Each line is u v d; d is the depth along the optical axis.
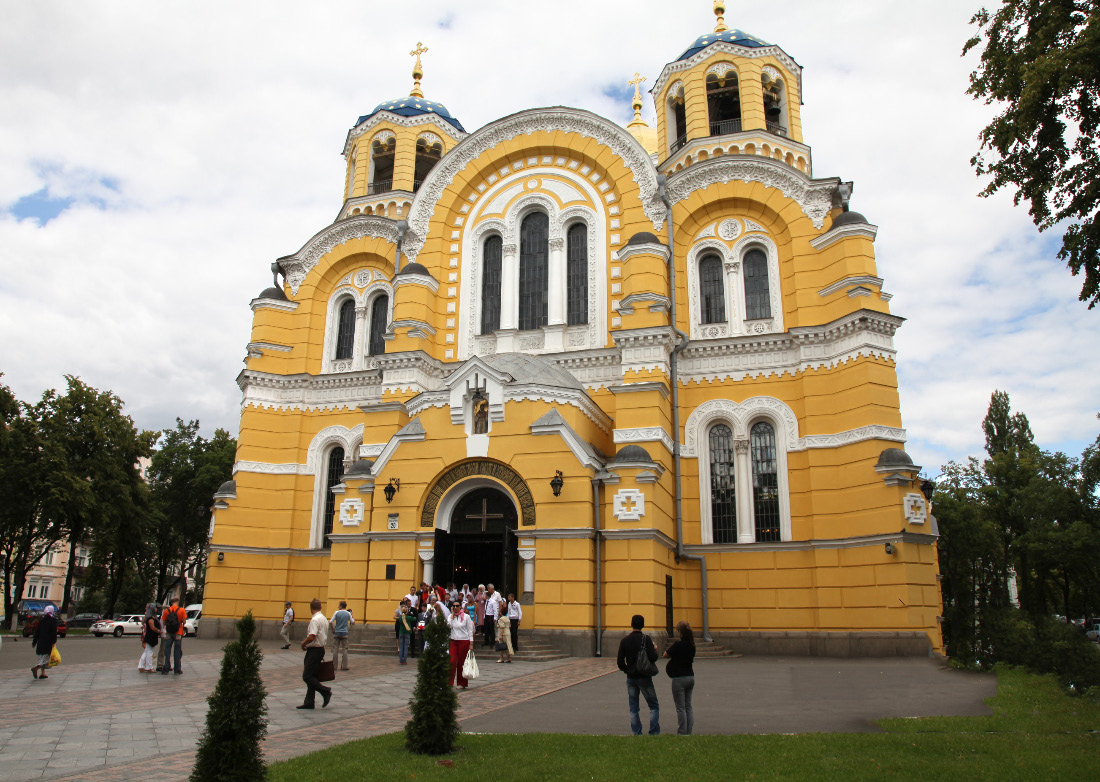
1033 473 60.28
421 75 48.28
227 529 37.50
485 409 29.75
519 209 37.94
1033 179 18.44
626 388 31.17
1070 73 16.06
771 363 33.19
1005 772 10.02
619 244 36.00
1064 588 67.69
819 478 31.19
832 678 21.39
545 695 17.78
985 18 18.92
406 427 30.34
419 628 25.11
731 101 42.03
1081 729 13.18
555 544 27.52
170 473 69.50
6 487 49.09
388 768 10.39
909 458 29.22
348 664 24.67
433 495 29.56
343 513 31.67
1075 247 17.78
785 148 38.78
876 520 29.27
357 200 43.66
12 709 16.09
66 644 37.25
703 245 35.88
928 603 28.48
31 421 52.22
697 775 9.98
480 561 32.06
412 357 34.88
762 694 18.23
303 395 39.75
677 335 33.62
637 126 53.41
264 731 9.70
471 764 10.65
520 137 38.47
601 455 30.62
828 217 34.28
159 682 20.61
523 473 28.44
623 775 10.05
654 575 27.17
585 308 36.22
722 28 41.84
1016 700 16.58
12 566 56.00
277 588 37.28
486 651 25.64
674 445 32.62
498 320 37.34
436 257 38.03
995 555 58.91
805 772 10.09
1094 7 17.19
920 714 15.23
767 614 30.88
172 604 22.92
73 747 12.41
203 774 9.09
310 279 41.34
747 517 32.06
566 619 26.80
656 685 19.97
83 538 59.19
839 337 31.89
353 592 30.45
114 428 55.78
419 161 47.12
